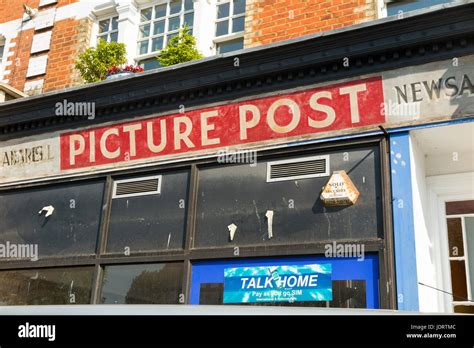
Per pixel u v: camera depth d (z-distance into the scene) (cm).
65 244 667
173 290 575
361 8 647
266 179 569
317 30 668
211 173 603
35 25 934
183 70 609
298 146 559
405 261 477
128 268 613
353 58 538
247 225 563
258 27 713
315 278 513
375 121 527
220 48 773
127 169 652
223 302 546
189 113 621
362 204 515
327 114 550
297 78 567
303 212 540
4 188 740
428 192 582
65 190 695
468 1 474
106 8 872
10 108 729
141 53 834
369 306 482
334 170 538
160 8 846
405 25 504
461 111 491
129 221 631
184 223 596
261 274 539
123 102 655
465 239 565
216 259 564
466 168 569
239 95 595
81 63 776
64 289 646
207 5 789
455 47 498
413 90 512
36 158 727
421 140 542
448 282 557
